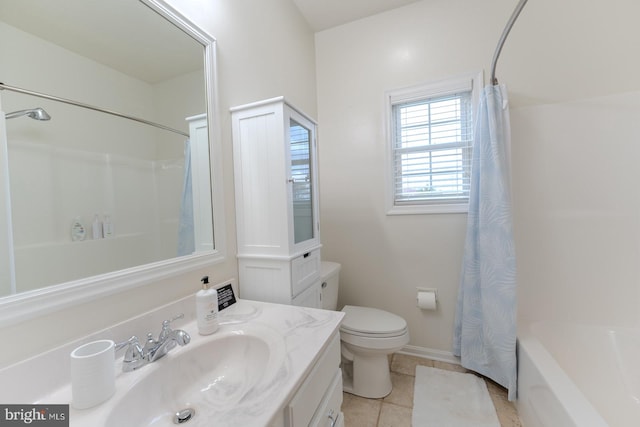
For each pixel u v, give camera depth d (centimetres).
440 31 191
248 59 143
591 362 151
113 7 86
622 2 153
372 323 160
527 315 174
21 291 62
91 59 81
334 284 187
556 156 167
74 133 76
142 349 74
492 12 178
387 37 205
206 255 111
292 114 129
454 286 191
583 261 164
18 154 64
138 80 93
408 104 205
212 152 117
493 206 158
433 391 159
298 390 68
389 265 208
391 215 206
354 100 216
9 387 57
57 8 73
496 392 157
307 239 145
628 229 156
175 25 103
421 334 200
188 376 79
